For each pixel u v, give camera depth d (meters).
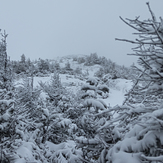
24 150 3.63
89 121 4.18
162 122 2.12
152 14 2.33
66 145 5.63
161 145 2.44
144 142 2.42
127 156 2.43
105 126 2.88
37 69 41.88
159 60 2.52
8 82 5.49
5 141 3.52
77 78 40.53
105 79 4.37
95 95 4.12
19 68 39.41
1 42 5.76
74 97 9.60
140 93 3.04
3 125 3.56
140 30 2.46
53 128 6.30
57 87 10.00
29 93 7.60
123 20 2.35
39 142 5.41
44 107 6.47
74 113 7.67
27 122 4.42
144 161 2.33
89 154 4.09
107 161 2.67
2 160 3.00
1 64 5.70
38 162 3.74
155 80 2.41
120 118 2.81
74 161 4.64
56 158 4.96
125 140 2.69
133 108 2.71
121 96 24.33
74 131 6.46
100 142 3.28
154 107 2.66
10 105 4.01
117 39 2.30
